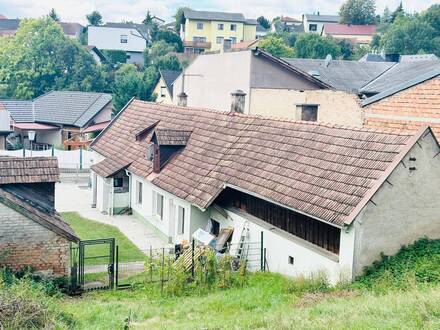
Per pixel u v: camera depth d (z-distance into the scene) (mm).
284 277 17812
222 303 15469
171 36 107375
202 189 22156
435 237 16188
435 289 13328
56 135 53656
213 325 12688
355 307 12422
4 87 70688
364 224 15258
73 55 73875
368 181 15750
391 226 15602
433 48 98312
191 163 24750
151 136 29391
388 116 23156
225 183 21203
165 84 59344
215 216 22609
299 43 93312
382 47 102250
